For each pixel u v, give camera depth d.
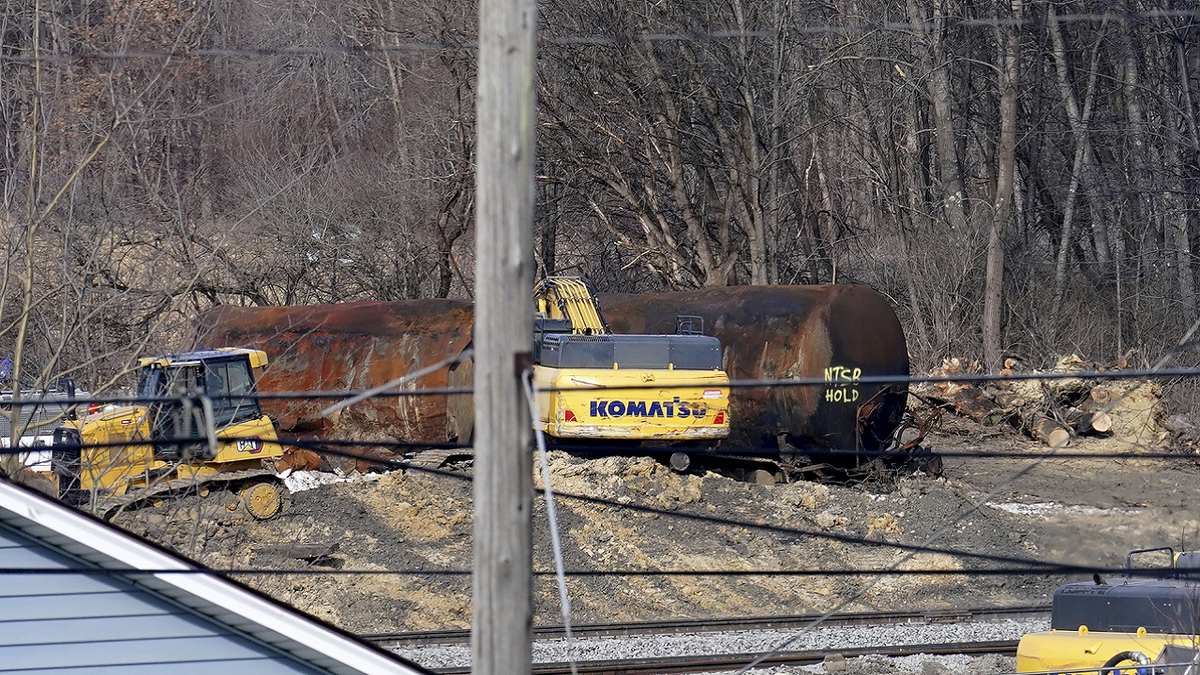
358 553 73.94
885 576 73.25
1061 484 102.00
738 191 144.25
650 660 54.69
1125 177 162.88
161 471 74.81
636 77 138.50
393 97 171.62
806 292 94.50
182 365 74.88
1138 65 158.88
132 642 31.81
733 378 94.19
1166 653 41.28
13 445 59.88
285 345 103.06
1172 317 147.75
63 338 61.62
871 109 167.38
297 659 32.59
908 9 148.38
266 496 76.06
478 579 24.61
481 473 24.59
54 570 30.73
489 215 24.56
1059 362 130.38
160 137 95.81
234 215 137.12
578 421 84.69
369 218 154.75
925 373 141.88
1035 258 168.50
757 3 136.88
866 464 93.25
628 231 165.50
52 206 61.94
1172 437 115.75
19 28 78.69
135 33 83.69
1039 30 162.38
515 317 24.56
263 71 182.62
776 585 72.19
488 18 24.69
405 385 97.31
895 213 160.50
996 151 173.00
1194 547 76.88
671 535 78.88
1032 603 69.12
